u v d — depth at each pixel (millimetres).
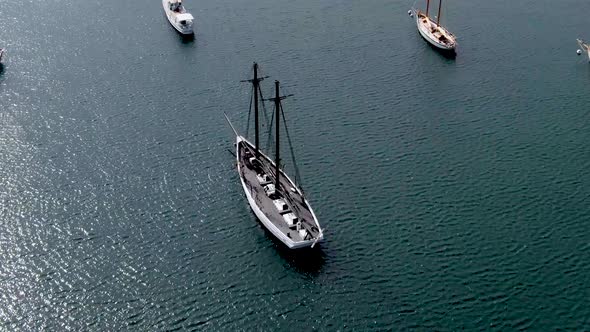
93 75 186500
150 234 130000
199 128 163375
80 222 132500
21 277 119750
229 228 131750
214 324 111312
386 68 195875
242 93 179875
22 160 150125
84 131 161000
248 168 144250
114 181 144250
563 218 135750
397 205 138750
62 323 111000
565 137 163500
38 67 189750
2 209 135375
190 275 120750
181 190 141875
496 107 176500
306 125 166250
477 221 134625
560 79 190875
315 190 142625
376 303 115438
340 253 125812
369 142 159875
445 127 166875
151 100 175125
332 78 189375
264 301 115688
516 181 147000
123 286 118188
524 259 125125
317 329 110750
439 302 115750
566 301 116188
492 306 115000
